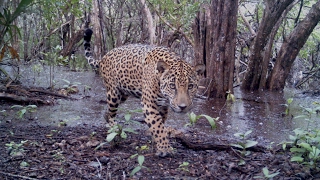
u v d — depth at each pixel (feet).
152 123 6.96
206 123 9.92
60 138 7.88
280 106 12.24
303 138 6.78
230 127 9.55
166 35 17.24
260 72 15.34
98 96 12.95
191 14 14.10
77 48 23.90
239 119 10.41
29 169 6.16
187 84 6.55
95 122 9.66
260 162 6.69
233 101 12.58
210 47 13.38
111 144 7.29
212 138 8.41
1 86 11.98
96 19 17.93
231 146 7.20
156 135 6.95
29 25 20.83
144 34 18.03
